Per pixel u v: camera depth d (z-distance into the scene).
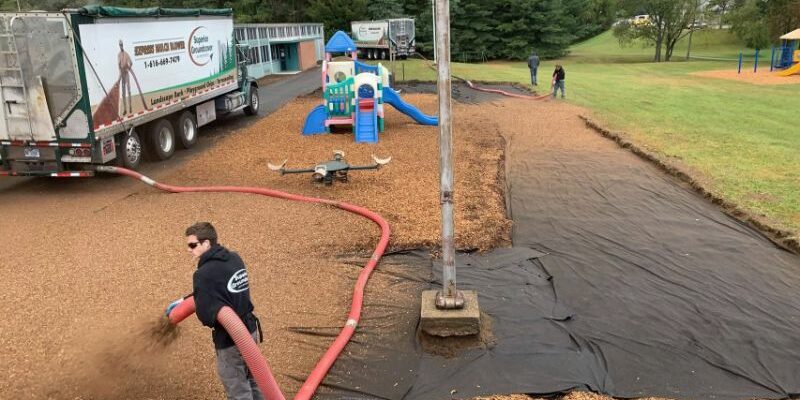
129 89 11.62
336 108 15.99
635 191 10.83
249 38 34.53
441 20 5.14
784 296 6.51
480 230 8.63
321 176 10.77
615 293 6.63
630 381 5.00
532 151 14.45
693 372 5.12
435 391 4.87
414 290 6.76
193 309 4.18
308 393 4.70
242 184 11.10
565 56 67.50
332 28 60.66
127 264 7.22
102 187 11.07
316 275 7.08
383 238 8.10
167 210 9.45
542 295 6.60
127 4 51.94
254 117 19.72
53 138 10.36
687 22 58.00
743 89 28.94
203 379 4.87
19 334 5.48
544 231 8.73
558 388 4.88
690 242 8.19
